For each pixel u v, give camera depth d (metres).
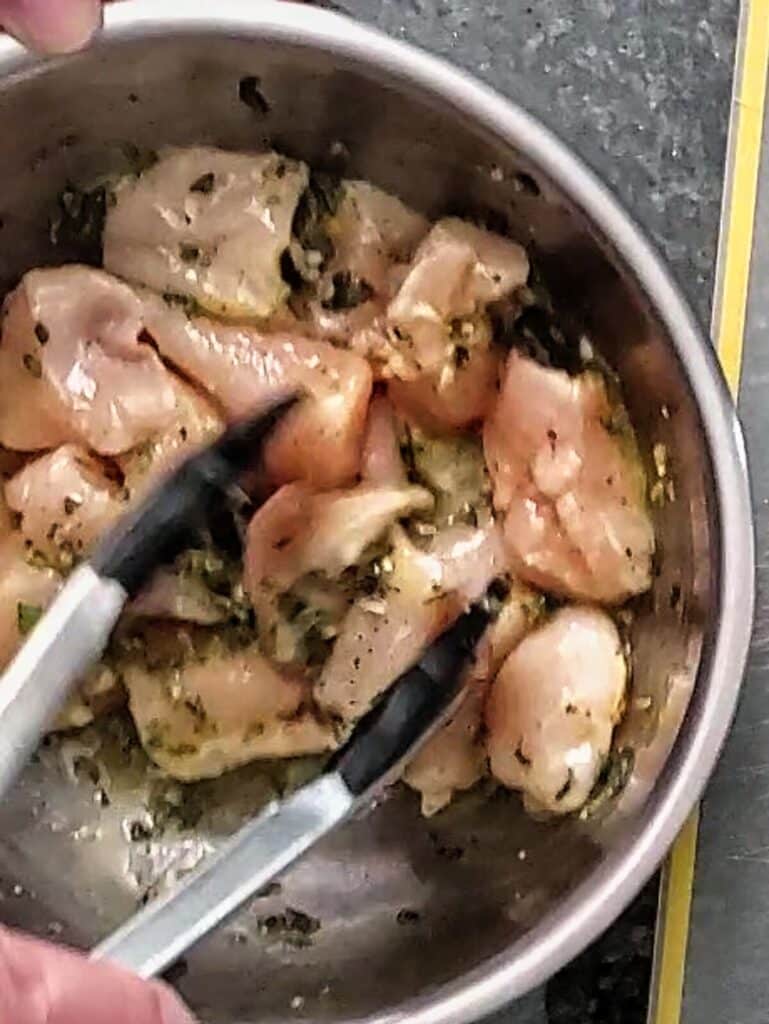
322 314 0.40
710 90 0.40
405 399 0.40
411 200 0.40
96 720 0.41
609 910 0.35
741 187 0.39
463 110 0.35
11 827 0.41
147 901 0.40
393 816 0.40
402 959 0.39
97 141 0.39
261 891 0.36
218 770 0.39
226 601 0.38
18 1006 0.27
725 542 0.35
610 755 0.38
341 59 0.35
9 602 0.38
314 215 0.40
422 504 0.39
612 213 0.35
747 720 0.39
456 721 0.38
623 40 0.40
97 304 0.39
